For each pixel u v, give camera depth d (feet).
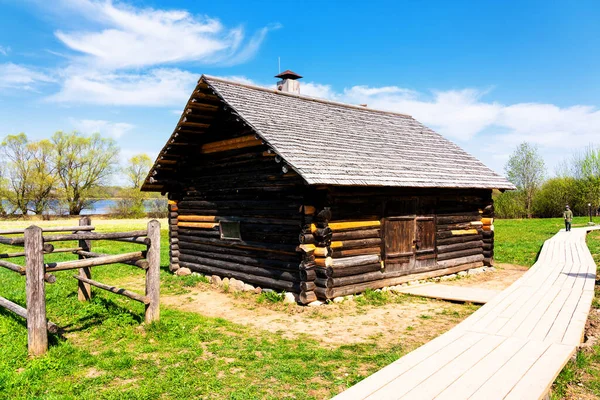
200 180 44.47
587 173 145.79
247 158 38.60
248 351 22.88
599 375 18.80
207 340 24.70
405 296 36.11
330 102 50.03
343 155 35.91
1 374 18.74
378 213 37.78
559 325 22.99
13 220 154.92
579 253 54.54
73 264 22.99
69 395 17.43
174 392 17.79
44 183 156.97
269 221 36.32
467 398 14.57
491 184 46.65
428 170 41.70
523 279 36.35
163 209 174.81
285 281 35.09
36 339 21.43
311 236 33.06
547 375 16.40
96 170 169.27
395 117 56.44
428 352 18.92
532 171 158.71
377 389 15.30
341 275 34.14
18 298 32.58
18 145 159.02
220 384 18.60
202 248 44.04
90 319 28.14
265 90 44.19
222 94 37.29
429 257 42.39
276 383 18.74
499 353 18.76
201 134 43.62
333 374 19.67
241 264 39.47
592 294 30.50
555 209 155.53
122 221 152.66
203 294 37.60
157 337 24.45
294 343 24.39
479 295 35.12
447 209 44.78
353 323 28.45
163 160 45.57
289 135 35.14
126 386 18.47
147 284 25.88
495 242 75.97
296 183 33.55
